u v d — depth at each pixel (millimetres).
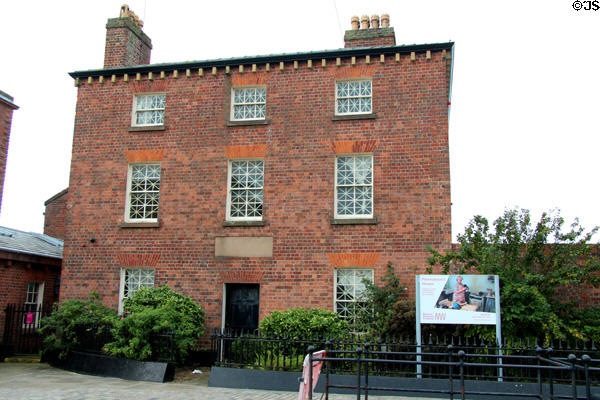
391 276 13688
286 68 15664
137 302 13758
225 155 15500
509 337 11125
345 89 15430
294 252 14586
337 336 11938
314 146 15047
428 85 14719
